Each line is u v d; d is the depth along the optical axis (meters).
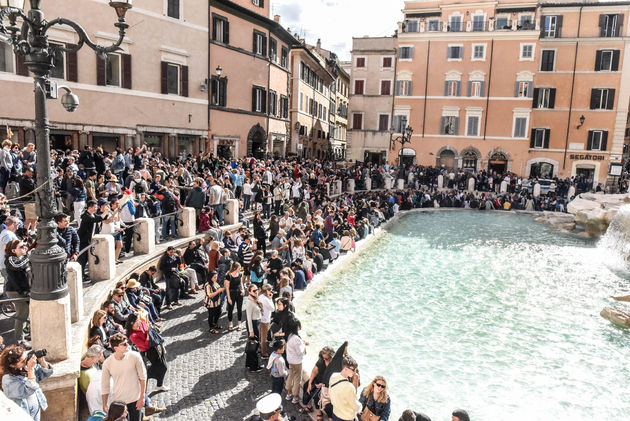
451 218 32.75
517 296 15.82
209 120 29.12
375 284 16.56
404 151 47.88
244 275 14.16
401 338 12.05
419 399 9.22
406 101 47.38
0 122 19.41
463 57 45.28
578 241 25.86
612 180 44.09
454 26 45.97
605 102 43.94
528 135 44.72
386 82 48.59
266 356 9.98
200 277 13.96
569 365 10.88
